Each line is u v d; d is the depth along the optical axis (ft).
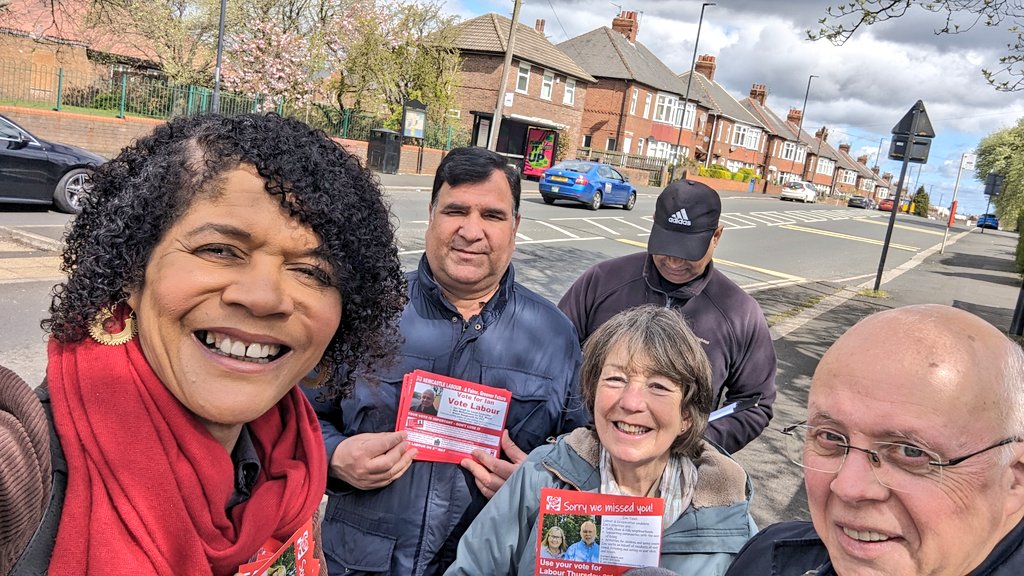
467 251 7.34
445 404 7.20
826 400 3.51
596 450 6.53
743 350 9.43
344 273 3.54
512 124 110.83
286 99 73.36
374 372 4.86
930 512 3.18
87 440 3.06
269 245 3.26
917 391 3.20
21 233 27.71
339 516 7.28
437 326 7.49
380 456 6.73
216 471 3.39
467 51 111.04
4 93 57.82
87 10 60.18
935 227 126.21
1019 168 64.08
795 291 39.06
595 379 6.49
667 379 6.05
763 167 223.92
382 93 85.71
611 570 6.05
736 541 6.13
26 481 2.74
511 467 7.20
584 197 68.03
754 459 15.17
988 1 22.88
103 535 2.98
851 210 148.36
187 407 3.34
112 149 56.49
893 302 38.34
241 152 3.22
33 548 2.89
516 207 7.73
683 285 9.56
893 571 3.31
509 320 7.74
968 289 47.67
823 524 3.61
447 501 7.23
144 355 3.31
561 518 6.07
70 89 60.54
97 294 3.13
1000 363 3.25
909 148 39.73
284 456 4.08
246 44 73.67
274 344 3.44
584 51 146.51
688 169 142.51
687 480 6.36
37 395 3.24
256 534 3.59
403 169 78.48
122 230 3.14
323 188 3.37
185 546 3.21
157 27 71.10
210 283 3.15
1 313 18.97
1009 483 3.26
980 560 3.29
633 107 145.28
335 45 77.82
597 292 10.15
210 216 3.15
